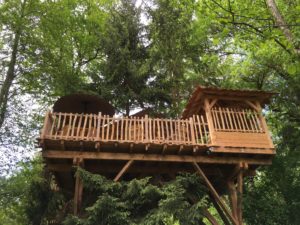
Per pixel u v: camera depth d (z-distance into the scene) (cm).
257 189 1612
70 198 1412
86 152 1065
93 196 1077
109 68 1947
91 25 2283
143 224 959
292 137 1633
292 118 1664
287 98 1623
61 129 1140
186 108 1365
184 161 1100
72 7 2231
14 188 1805
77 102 1432
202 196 1082
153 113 1820
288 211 1506
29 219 1381
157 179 1153
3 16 1912
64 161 1098
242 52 1741
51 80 2058
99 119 1084
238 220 1072
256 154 1120
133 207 1013
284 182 1589
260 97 1244
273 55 1478
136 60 2036
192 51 1895
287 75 1620
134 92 1936
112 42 1972
